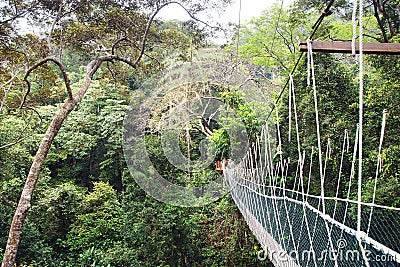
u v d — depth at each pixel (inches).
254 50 379.6
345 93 256.4
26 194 176.1
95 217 431.8
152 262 362.0
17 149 370.0
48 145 185.8
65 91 549.3
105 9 267.3
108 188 475.8
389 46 68.6
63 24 266.2
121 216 402.6
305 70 269.9
